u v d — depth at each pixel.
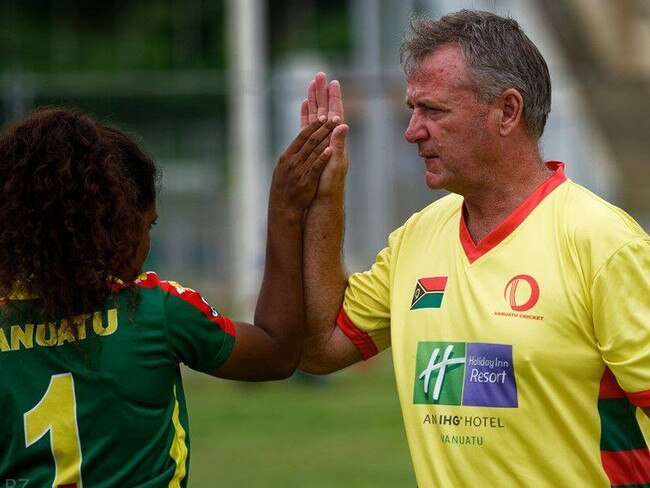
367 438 34.53
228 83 61.16
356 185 54.25
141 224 11.35
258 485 28.20
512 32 11.87
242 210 54.53
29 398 10.79
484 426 11.32
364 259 53.66
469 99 11.68
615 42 64.00
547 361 11.11
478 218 12.01
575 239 11.22
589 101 54.22
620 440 11.23
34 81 54.62
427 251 12.30
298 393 43.97
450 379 11.56
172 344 11.19
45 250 10.76
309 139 12.88
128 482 10.80
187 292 11.46
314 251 13.10
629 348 10.90
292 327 12.66
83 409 10.74
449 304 11.77
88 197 10.83
